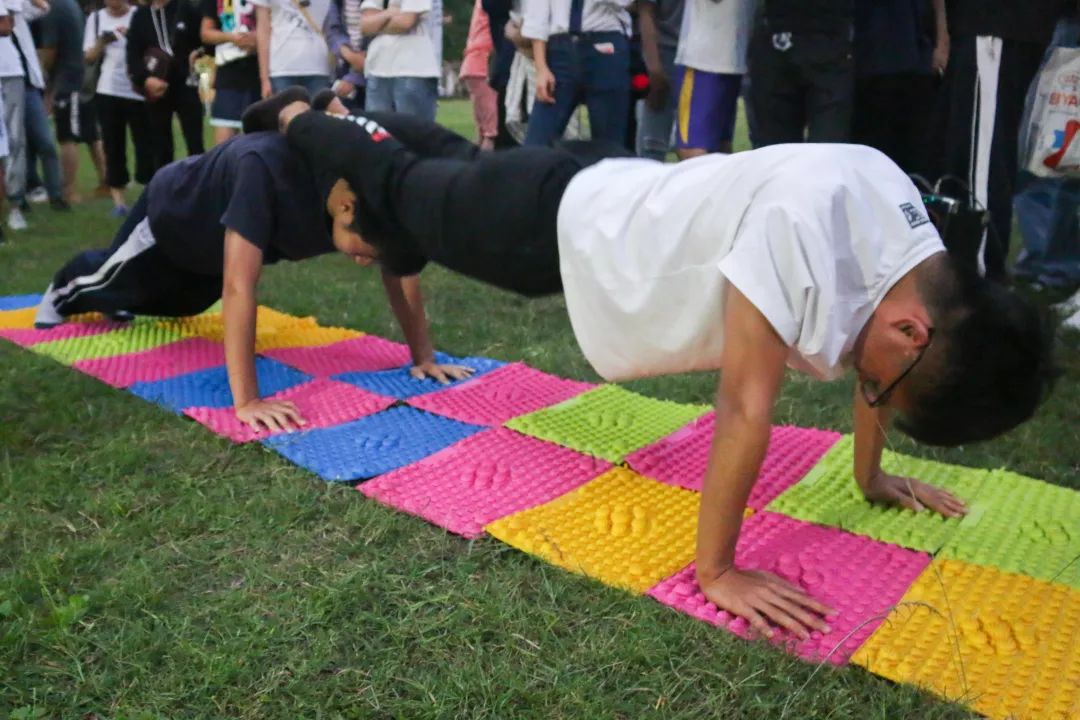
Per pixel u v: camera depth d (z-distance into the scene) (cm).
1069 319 356
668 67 525
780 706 155
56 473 232
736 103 441
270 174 272
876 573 196
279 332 362
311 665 163
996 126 338
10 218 588
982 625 176
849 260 166
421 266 266
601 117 447
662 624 176
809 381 309
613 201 196
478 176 218
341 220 262
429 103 540
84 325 365
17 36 612
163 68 631
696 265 179
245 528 209
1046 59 358
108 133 652
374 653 167
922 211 175
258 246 270
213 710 154
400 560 198
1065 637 173
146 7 636
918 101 400
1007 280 259
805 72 367
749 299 164
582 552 200
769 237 164
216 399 286
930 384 161
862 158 176
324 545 204
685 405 291
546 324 378
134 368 315
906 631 174
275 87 555
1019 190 434
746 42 418
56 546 200
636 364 200
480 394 296
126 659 164
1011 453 256
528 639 171
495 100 657
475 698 156
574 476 238
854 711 155
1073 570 195
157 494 224
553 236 206
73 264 349
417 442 259
